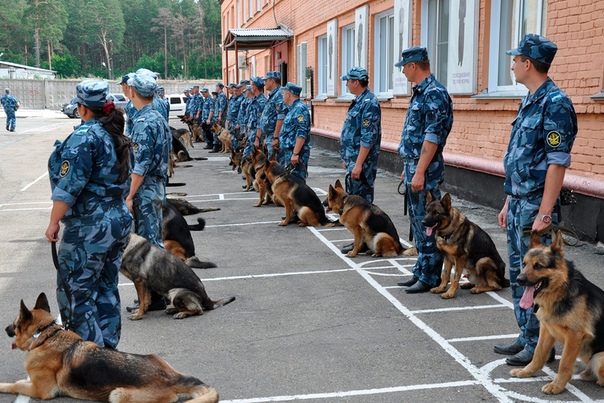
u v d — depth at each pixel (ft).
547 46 14.01
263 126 42.47
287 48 85.97
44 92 221.87
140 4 451.12
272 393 13.92
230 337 17.42
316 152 68.49
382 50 52.90
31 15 366.02
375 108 25.18
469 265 20.88
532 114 14.19
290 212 32.94
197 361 15.78
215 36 411.95
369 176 26.27
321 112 71.61
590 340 13.38
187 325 18.45
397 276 23.20
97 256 13.69
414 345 16.60
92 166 13.32
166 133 20.10
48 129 118.01
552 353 15.31
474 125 36.27
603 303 13.41
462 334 17.35
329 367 15.26
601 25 25.29
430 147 19.61
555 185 13.85
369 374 14.84
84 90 13.46
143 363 12.96
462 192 37.55
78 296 13.85
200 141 90.89
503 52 34.42
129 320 19.04
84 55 422.82
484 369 15.03
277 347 16.61
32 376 13.55
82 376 13.08
